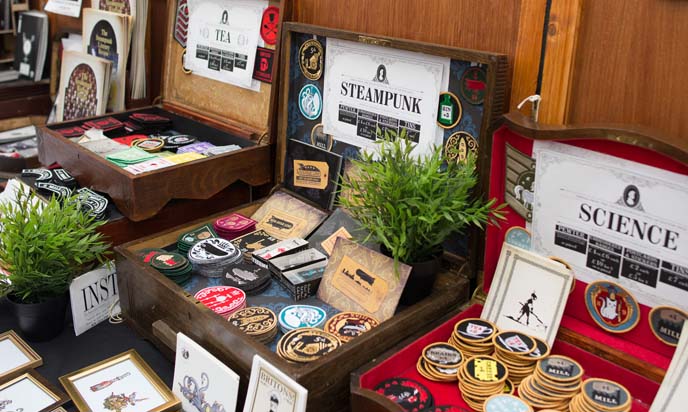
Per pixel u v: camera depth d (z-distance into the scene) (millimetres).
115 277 1746
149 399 1405
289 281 1568
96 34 2525
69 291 1639
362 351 1301
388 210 1376
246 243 1785
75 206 1791
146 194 1759
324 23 1831
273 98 1959
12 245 1536
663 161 1142
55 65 2885
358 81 1702
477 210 1350
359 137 1742
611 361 1264
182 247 1769
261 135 2025
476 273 1540
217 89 2215
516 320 1385
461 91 1476
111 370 1498
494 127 1354
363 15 1712
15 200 1758
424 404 1220
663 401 1125
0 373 1479
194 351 1382
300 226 1828
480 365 1287
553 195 1315
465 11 1478
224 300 1521
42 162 2252
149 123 2283
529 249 1394
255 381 1262
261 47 2012
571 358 1318
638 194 1189
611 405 1140
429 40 1571
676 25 1141
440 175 1397
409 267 1416
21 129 2826
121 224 1823
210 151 1976
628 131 1146
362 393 1202
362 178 1530
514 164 1370
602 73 1262
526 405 1197
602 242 1267
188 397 1391
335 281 1557
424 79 1543
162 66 2412
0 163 2385
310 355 1281
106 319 1747
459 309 1508
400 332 1377
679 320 1191
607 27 1234
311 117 1870
